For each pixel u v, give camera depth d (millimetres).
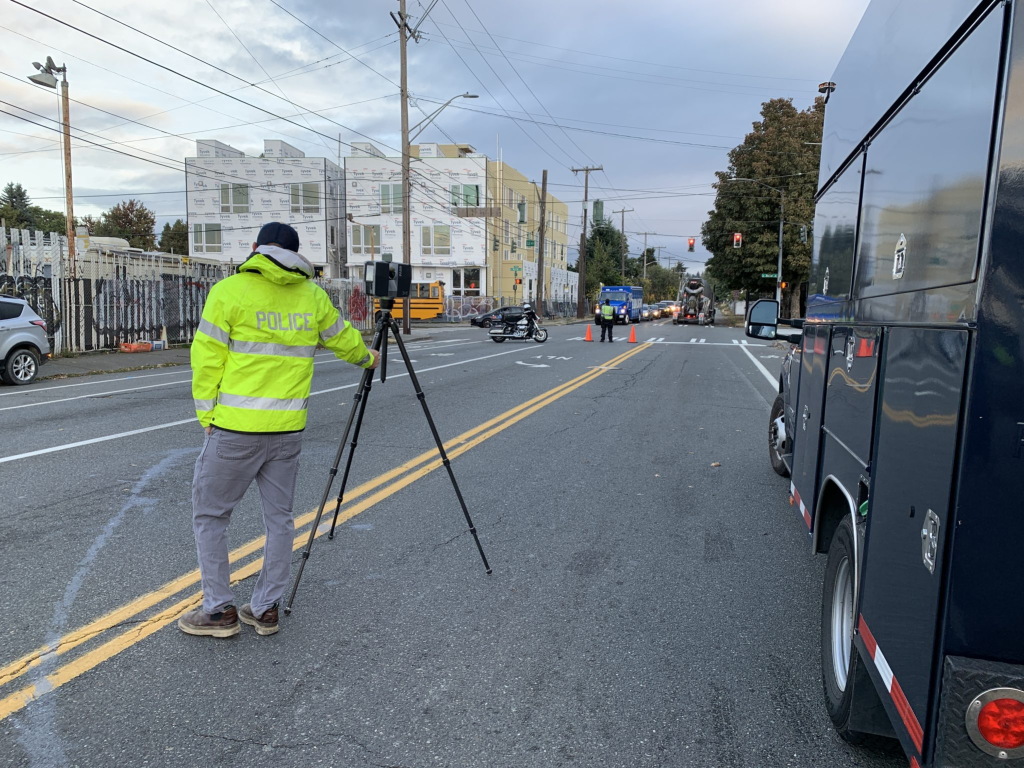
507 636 3730
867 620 2434
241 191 50469
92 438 8195
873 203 2918
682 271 134375
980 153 1785
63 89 22281
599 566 4703
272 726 2930
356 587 4309
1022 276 1673
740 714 3082
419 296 48281
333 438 8422
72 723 2910
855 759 2789
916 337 2127
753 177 46812
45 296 17172
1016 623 1717
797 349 6027
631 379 14969
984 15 1832
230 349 3438
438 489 6383
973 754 1722
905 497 2096
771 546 5121
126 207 77562
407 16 27875
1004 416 1697
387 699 3141
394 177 50594
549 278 68250
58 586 4172
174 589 4148
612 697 3193
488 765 2723
